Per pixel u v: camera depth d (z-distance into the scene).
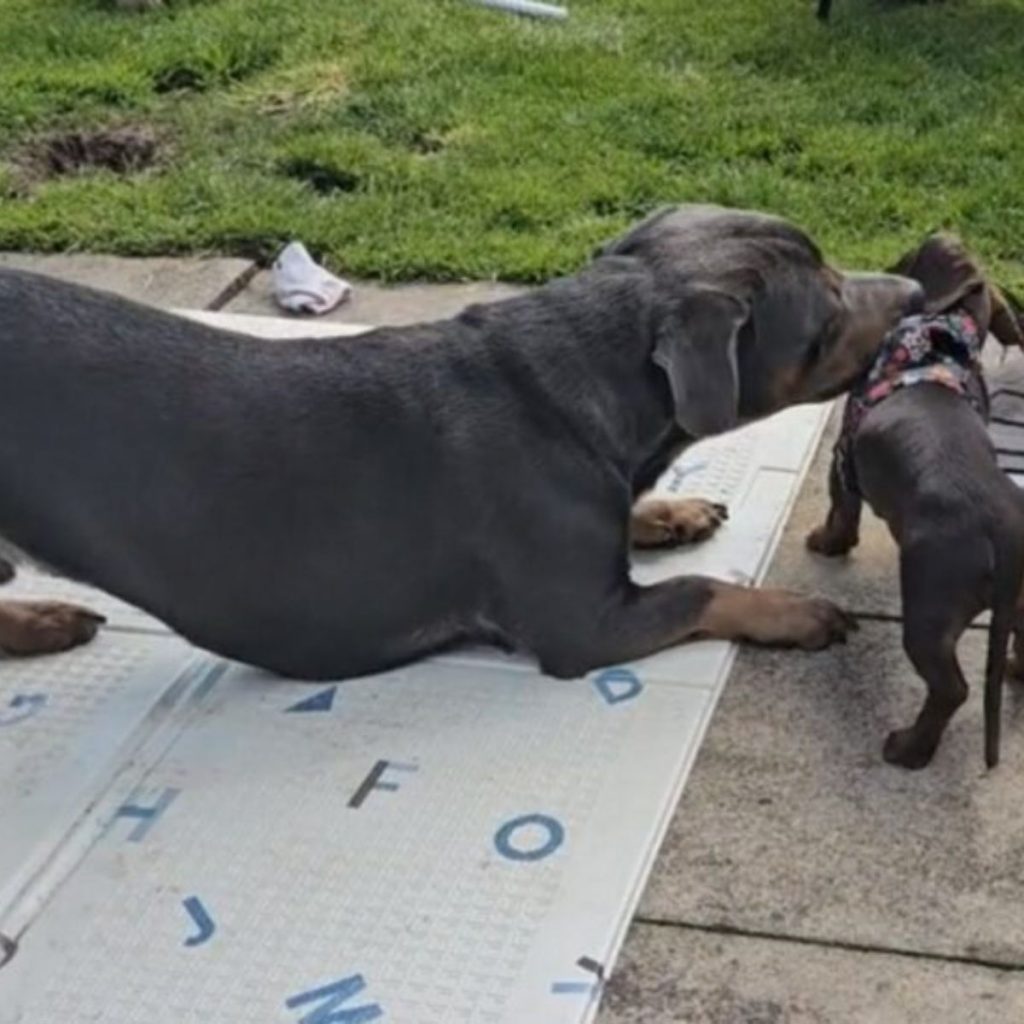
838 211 2.11
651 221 1.44
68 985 1.12
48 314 1.32
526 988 1.10
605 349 1.35
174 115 2.52
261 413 1.32
